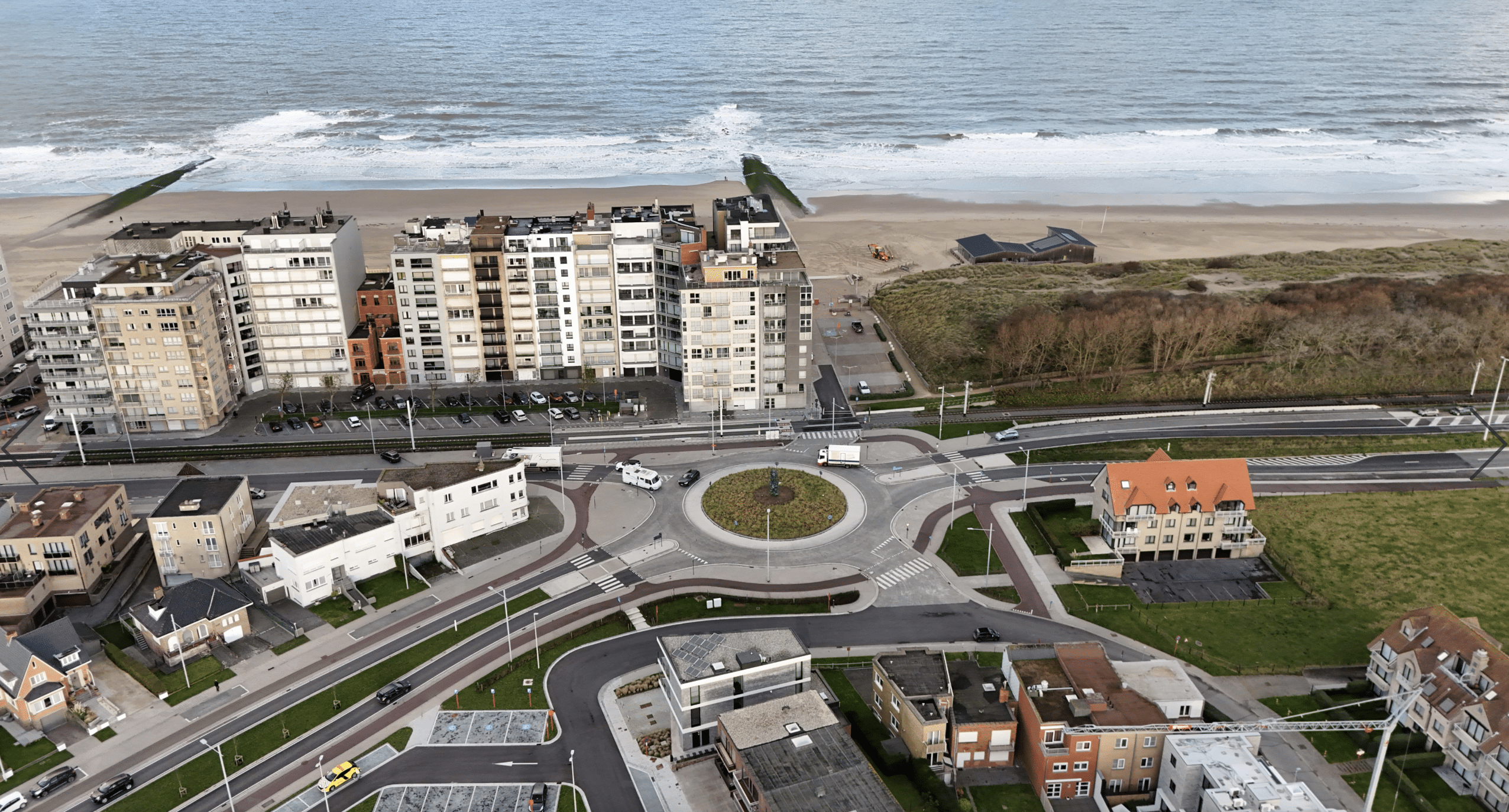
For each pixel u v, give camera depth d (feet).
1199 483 501.97
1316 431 642.22
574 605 475.72
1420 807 347.77
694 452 624.59
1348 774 365.40
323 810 355.36
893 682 382.22
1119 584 488.44
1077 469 598.34
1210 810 321.73
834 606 473.26
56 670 399.03
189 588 450.30
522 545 526.16
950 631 454.40
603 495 574.15
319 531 489.67
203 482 516.73
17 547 463.42
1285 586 486.38
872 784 325.62
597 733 392.47
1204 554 511.40
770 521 544.21
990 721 368.07
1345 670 423.64
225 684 422.00
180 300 607.78
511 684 420.36
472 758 379.76
